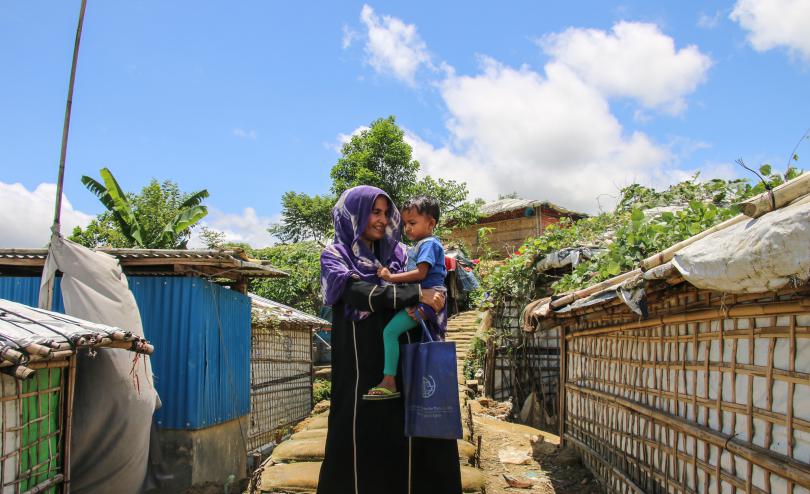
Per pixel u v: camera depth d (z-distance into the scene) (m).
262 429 11.20
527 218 25.59
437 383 2.92
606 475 6.50
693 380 4.46
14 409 4.12
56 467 4.62
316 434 7.12
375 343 3.10
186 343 7.73
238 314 9.29
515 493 6.56
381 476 2.99
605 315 6.25
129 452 6.02
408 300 2.97
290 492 5.60
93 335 4.55
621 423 6.09
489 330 13.44
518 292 13.11
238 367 9.23
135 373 6.04
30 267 7.95
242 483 8.27
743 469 3.73
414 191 24.86
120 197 14.12
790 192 2.84
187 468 7.52
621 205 12.61
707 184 10.76
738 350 3.81
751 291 2.82
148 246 14.42
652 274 3.85
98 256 6.58
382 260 3.26
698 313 4.19
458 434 2.88
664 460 4.98
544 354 12.87
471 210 24.91
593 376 7.14
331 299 3.09
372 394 2.99
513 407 12.50
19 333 4.14
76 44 6.10
